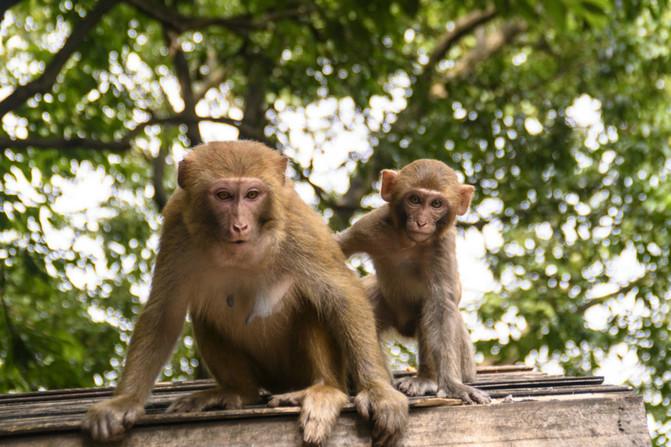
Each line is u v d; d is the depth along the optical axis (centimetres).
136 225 2045
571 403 657
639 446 652
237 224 666
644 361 1995
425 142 1920
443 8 2284
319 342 718
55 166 1750
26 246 1530
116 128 1823
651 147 2052
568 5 1514
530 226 2095
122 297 2005
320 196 1944
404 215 881
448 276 867
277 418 644
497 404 657
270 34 2166
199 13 2362
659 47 2097
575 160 2025
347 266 729
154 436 634
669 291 2056
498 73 2220
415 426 652
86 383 1617
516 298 2105
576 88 2216
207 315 739
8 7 1196
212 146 699
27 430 622
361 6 1788
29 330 1583
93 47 1694
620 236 1998
